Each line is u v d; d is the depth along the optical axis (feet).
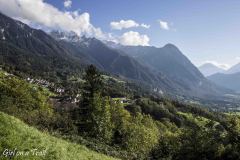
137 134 289.74
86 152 87.76
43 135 77.41
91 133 228.63
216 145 154.81
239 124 166.91
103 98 285.23
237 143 151.74
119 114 350.02
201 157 156.56
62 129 150.20
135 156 145.07
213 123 181.27
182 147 171.63
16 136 63.98
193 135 170.50
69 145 85.87
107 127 252.83
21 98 391.04
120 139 249.96
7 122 67.92
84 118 247.09
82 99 276.21
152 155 202.28
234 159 143.95
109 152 124.88
